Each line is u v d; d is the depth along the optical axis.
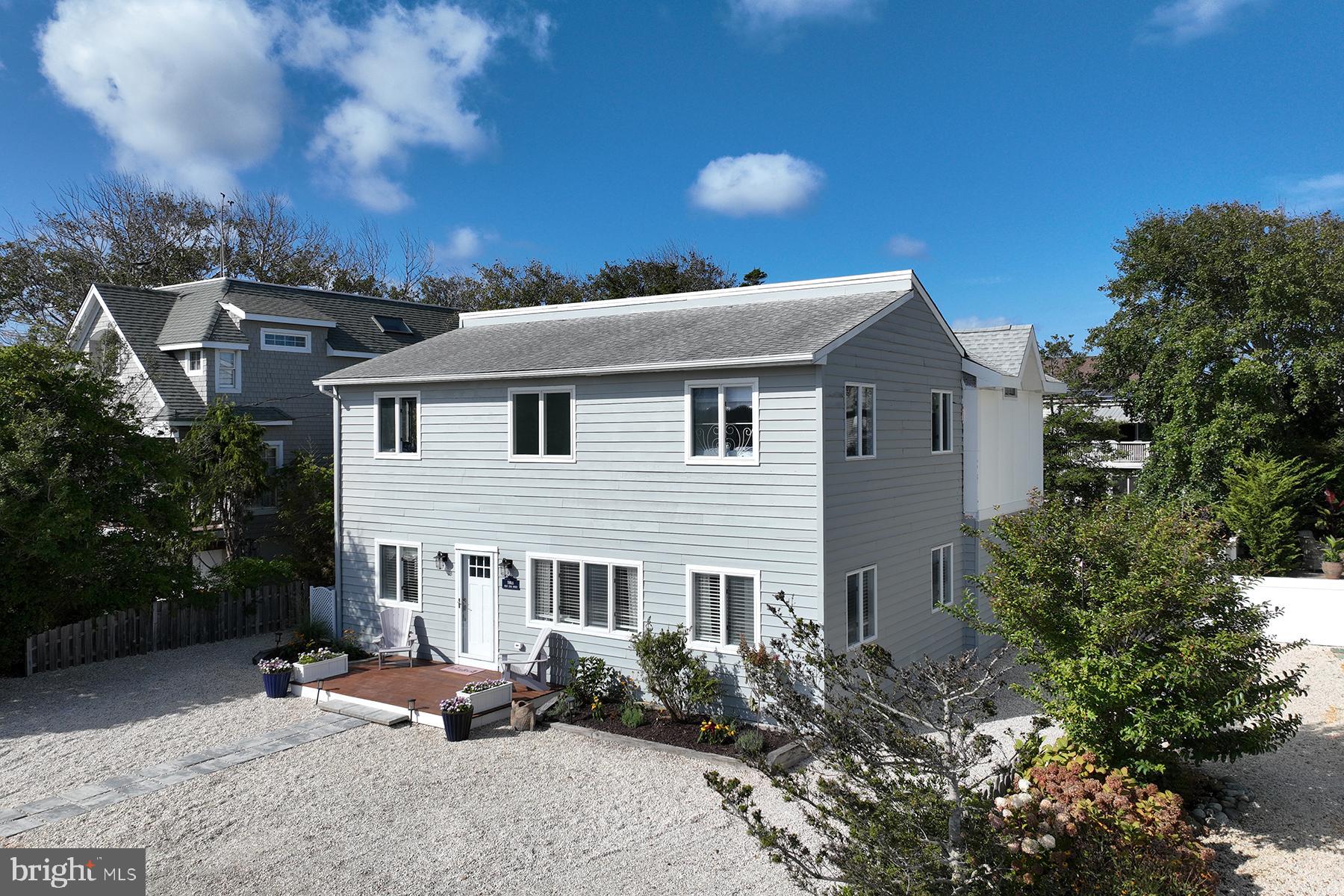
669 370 14.60
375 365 19.52
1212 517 27.19
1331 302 27.53
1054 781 10.02
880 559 15.45
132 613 19.16
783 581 13.94
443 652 18.08
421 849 10.06
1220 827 10.24
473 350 18.97
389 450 18.89
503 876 9.41
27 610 17.45
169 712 15.28
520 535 16.86
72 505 16.84
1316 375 27.30
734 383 14.30
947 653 18.02
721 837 10.32
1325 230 28.61
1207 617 10.22
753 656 8.79
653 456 15.18
